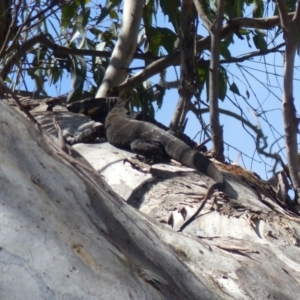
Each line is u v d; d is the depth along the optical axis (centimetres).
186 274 710
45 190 616
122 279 573
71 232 582
